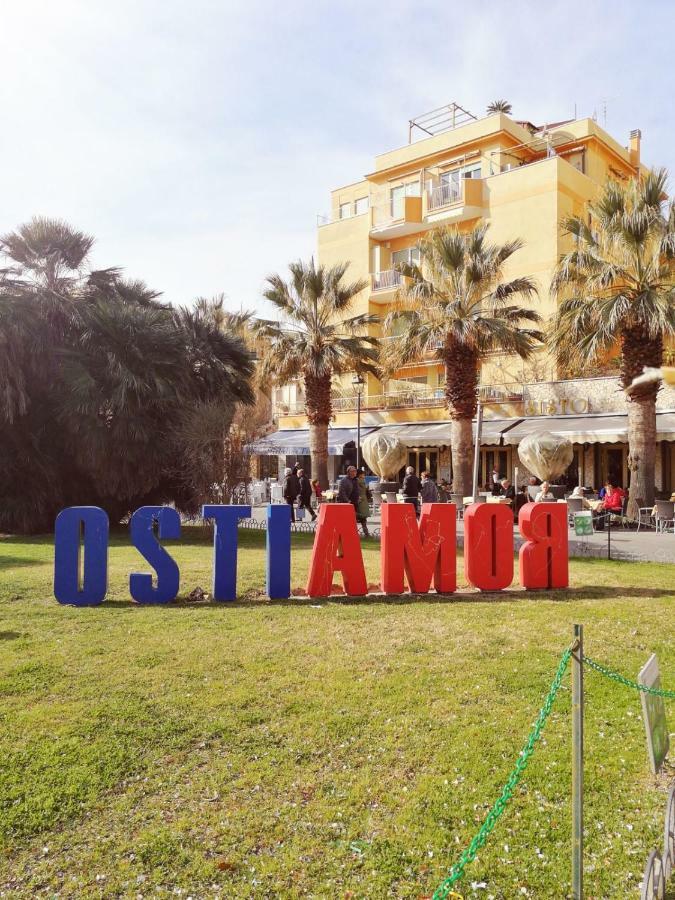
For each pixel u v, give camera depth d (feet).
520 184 93.15
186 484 57.21
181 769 12.30
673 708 15.64
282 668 17.90
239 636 21.13
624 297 55.88
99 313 53.62
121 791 11.57
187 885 9.16
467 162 104.99
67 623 22.71
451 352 69.72
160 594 26.45
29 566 35.12
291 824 10.61
